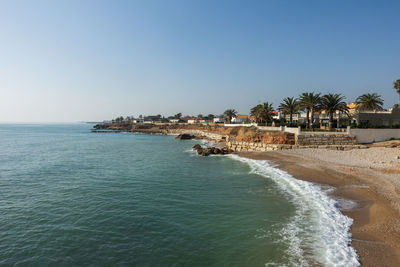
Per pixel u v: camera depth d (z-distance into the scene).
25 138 102.81
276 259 10.65
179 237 13.07
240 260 10.77
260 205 17.61
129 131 171.25
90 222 15.12
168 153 51.88
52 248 12.13
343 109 51.31
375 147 40.31
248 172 29.94
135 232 13.73
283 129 51.50
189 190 22.14
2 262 10.93
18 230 14.06
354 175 24.38
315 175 25.62
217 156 46.34
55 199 19.66
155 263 10.80
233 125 92.94
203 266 10.47
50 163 38.34
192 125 141.50
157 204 18.34
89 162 39.41
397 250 10.73
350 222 13.93
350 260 10.25
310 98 53.59
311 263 10.21
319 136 45.25
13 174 29.73
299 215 15.37
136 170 32.25
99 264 10.80
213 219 15.34
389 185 20.19
